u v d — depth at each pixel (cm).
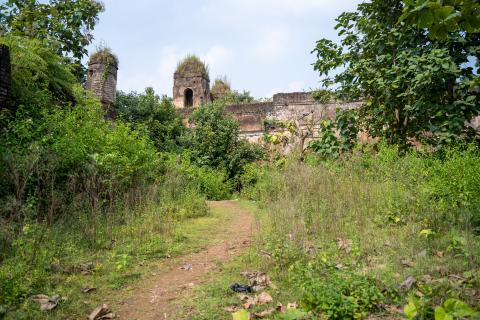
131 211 684
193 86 2936
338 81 902
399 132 867
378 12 838
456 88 745
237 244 579
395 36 790
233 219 829
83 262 457
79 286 391
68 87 1048
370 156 820
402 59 742
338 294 308
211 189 1516
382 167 729
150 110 2028
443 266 386
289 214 593
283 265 438
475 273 349
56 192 616
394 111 859
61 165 675
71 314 333
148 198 769
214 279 421
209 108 2175
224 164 1964
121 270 445
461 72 709
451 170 575
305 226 567
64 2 1084
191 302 356
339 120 888
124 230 598
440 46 730
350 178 731
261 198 942
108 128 1067
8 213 535
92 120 975
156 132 1994
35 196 604
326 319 293
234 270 447
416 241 464
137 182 823
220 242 602
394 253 435
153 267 469
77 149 707
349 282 332
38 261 414
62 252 467
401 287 336
